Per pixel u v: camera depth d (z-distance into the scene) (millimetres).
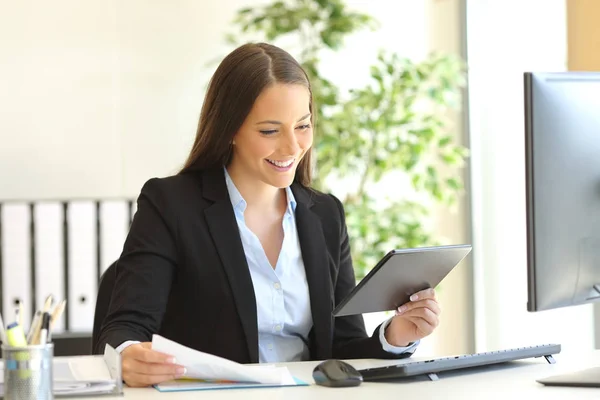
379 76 4750
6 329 1653
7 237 4598
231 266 2332
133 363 1930
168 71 5227
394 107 4738
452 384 1933
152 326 2230
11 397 1628
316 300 2424
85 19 5137
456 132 5305
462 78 4836
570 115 1875
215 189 2404
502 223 5066
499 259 5090
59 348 4504
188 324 2344
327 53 5348
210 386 1913
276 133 2307
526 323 4805
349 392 1847
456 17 5289
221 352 2322
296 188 2533
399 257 1964
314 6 4934
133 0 5188
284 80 2297
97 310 2467
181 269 2334
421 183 4961
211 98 2381
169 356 1911
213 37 5262
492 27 5043
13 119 5066
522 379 1983
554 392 1818
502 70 4984
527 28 4660
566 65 4160
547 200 1853
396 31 5383
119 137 5188
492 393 1818
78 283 4652
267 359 2391
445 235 5359
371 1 5355
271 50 2363
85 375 1868
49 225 4637
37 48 5082
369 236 4816
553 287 1875
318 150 4641
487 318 5156
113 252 4695
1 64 5051
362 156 4832
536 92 1832
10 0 5051
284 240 2434
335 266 2504
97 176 5160
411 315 2236
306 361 2340
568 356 2312
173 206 2346
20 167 5070
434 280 2182
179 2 5234
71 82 5125
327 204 2562
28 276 4609
